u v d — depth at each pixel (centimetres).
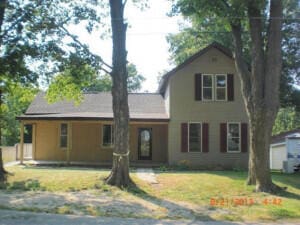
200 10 1677
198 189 1507
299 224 1024
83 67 1692
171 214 1117
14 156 2644
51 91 1966
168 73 2378
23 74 1583
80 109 2591
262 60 1552
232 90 2380
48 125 2580
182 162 2317
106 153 2558
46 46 1603
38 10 1612
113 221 988
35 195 1353
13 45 1543
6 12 1552
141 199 1337
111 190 1465
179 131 2373
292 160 2314
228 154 2361
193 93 2384
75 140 2564
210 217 1086
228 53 2372
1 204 1184
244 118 2370
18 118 2380
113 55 1619
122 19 1622
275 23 1534
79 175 1716
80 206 1184
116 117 1587
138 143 2570
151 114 2505
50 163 2372
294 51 2809
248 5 1537
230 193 1452
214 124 2373
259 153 1523
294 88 2947
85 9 1664
